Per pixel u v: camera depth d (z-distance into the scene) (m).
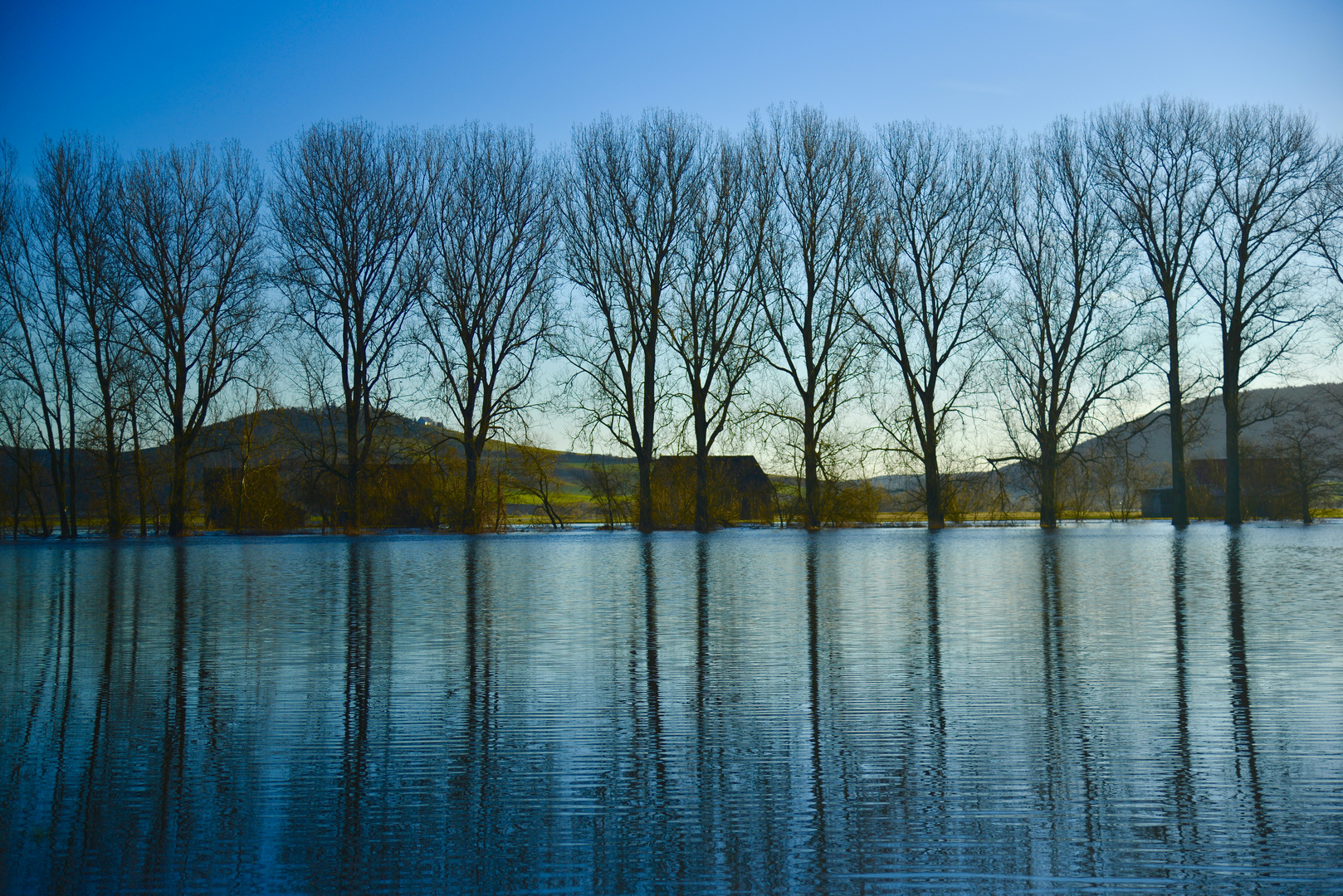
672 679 9.87
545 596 17.95
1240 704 8.48
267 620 14.68
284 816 6.08
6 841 5.72
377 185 44.06
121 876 5.27
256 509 51.03
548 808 6.18
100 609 16.33
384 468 48.50
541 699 9.04
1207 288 43.62
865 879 5.15
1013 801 6.20
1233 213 42.53
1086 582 19.25
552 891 5.05
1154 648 11.20
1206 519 59.00
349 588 19.94
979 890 5.01
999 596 16.86
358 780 6.75
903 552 30.31
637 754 7.26
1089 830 5.71
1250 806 6.02
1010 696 8.88
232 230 43.97
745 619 14.25
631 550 33.12
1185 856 5.34
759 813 6.05
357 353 44.94
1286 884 5.01
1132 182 43.69
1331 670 9.87
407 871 5.30
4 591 19.84
